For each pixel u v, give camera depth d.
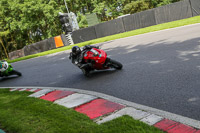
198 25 13.71
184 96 4.05
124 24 24.11
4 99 6.27
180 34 11.66
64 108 4.49
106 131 3.13
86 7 53.56
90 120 3.72
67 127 3.49
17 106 5.18
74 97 5.33
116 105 4.25
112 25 24.66
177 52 7.62
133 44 12.51
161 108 3.79
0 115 4.68
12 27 40.25
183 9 21.17
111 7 49.19
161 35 13.28
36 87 7.53
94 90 5.75
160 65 6.55
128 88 5.25
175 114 3.46
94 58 6.79
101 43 18.09
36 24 40.00
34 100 5.48
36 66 13.57
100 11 46.69
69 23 32.12
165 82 5.02
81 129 3.33
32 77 9.95
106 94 5.18
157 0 46.31
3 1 42.06
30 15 38.59
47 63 13.67
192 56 6.63
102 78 6.77
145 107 3.94
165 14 21.95
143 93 4.69
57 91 6.29
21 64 17.11
